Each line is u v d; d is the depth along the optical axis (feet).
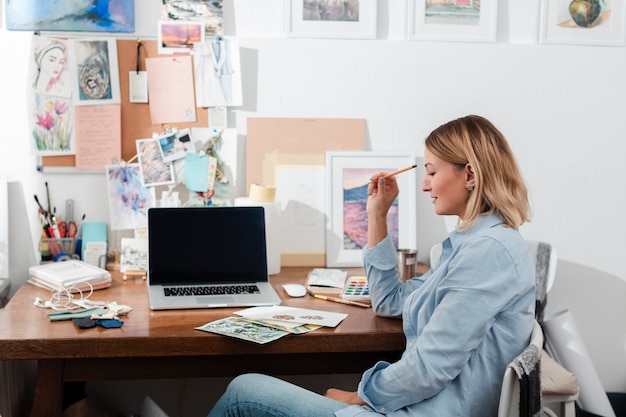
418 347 5.00
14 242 7.91
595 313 8.68
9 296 7.95
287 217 8.18
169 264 7.07
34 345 5.57
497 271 4.96
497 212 5.34
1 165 7.82
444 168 5.45
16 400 7.41
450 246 5.69
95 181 7.98
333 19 8.10
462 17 8.24
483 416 5.06
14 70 7.74
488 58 8.31
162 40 7.88
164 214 7.14
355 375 8.43
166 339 5.70
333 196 8.18
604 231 8.66
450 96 8.32
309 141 8.17
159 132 7.98
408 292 6.29
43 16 7.73
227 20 8.02
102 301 6.64
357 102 8.23
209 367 6.15
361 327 6.04
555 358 8.17
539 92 8.41
